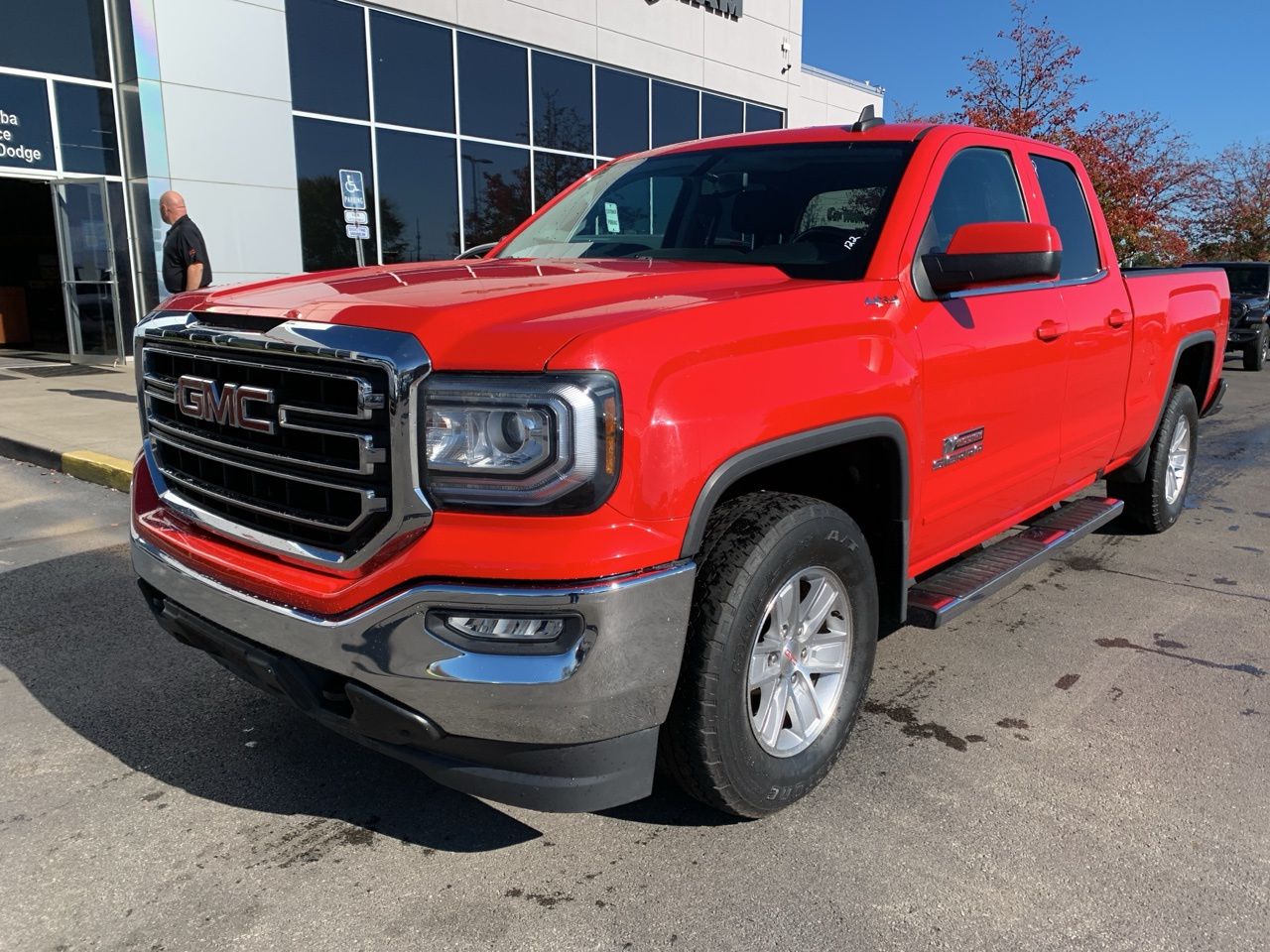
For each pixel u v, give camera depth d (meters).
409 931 2.27
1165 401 5.22
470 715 2.08
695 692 2.34
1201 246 39.22
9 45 11.06
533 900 2.38
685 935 2.25
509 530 2.02
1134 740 3.21
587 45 16.27
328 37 12.91
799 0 21.00
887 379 2.74
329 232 13.37
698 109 19.08
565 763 2.15
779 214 3.31
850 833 2.66
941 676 3.72
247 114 12.23
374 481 2.13
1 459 7.72
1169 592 4.73
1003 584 3.51
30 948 2.21
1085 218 4.36
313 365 2.21
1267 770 3.01
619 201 3.83
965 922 2.29
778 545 2.41
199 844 2.63
